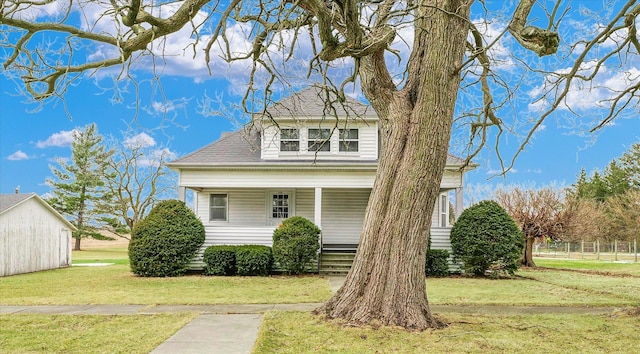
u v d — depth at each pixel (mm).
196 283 13641
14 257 17062
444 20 7148
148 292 11758
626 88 7832
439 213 19969
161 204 16047
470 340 6426
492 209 15625
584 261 27875
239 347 6141
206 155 17734
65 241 20453
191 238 15727
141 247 15367
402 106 7426
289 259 15484
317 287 12633
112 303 10047
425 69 7227
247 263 15414
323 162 17484
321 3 6109
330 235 19109
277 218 19266
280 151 17656
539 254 37625
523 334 6879
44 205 19000
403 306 7027
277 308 9289
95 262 23703
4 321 8109
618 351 6031
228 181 16984
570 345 6293
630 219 31297
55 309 9352
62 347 6281
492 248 15148
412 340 6336
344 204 19234
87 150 34469
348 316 7238
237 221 19312
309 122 17703
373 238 7309
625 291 12109
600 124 7875
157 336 6836
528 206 20859
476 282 14086
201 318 8180
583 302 10102
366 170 16719
